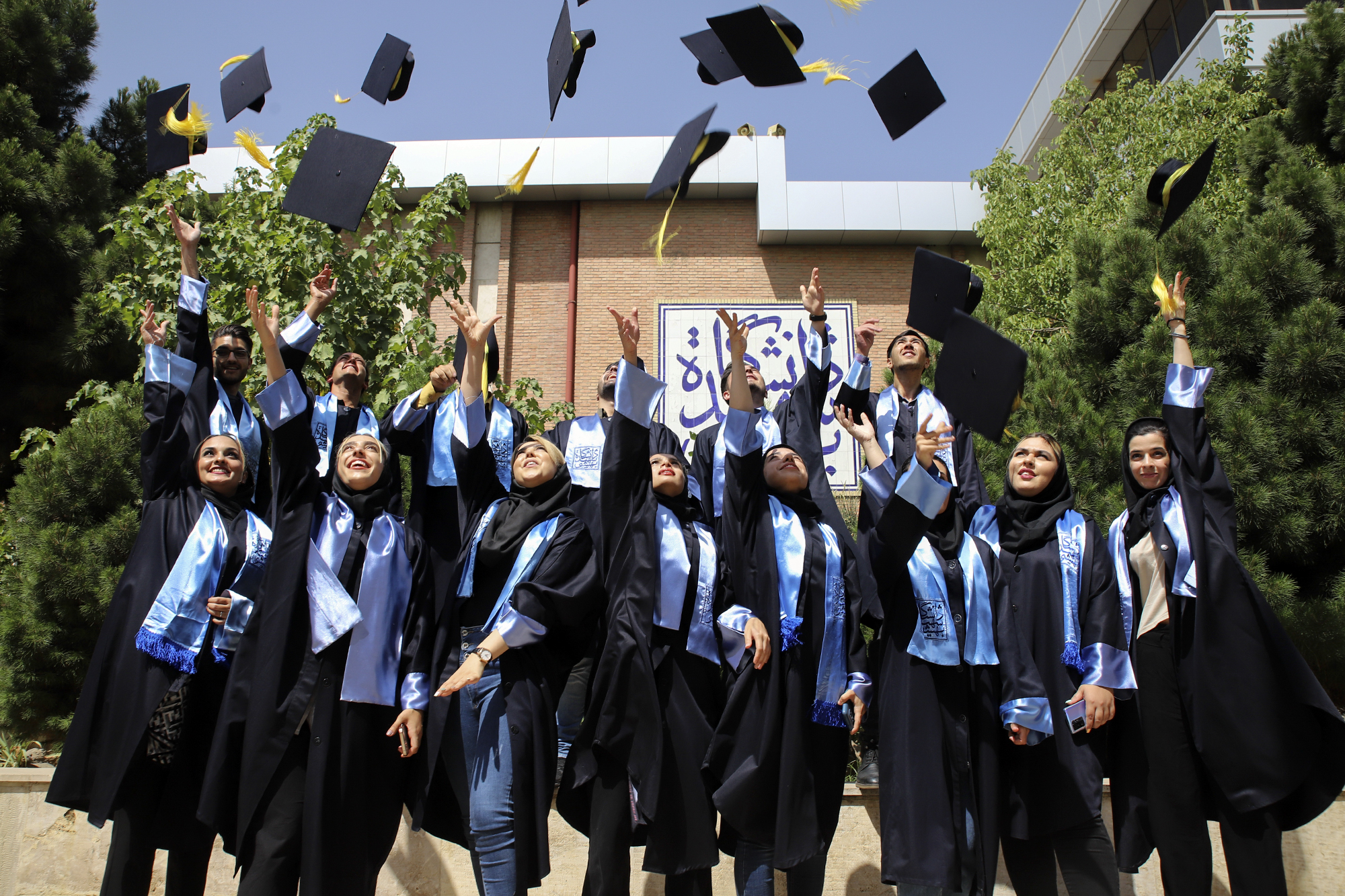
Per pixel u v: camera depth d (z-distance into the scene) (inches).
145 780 118.9
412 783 121.3
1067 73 634.8
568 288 471.8
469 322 140.8
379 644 119.4
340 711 116.4
